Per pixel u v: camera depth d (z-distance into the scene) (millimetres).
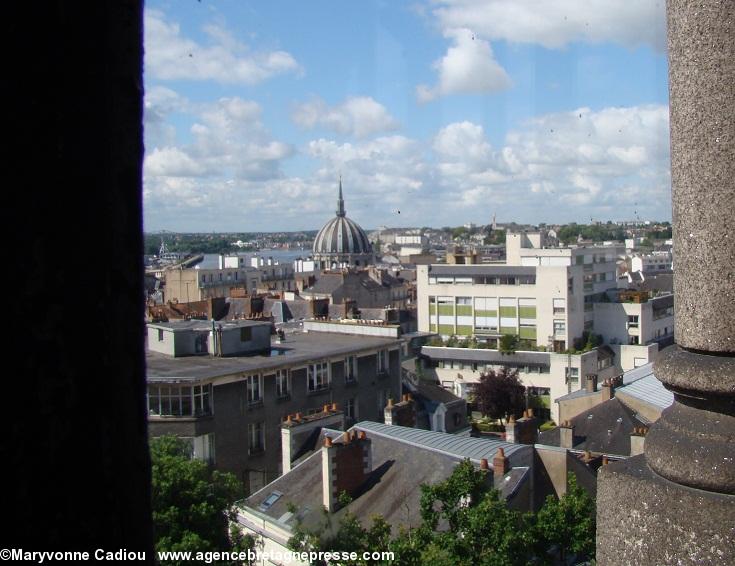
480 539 15734
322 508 23266
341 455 24328
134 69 2857
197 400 34438
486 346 88688
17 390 2430
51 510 2502
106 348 2688
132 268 2854
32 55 2451
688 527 5262
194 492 17672
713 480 5188
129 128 2830
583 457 30797
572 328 85875
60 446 2529
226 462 35656
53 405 2510
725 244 5281
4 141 2406
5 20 2398
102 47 2660
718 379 5285
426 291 98438
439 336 93125
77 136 2578
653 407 39969
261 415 37781
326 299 102312
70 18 2539
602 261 91312
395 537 21531
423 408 49031
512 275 90875
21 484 2436
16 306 2428
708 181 5328
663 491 5410
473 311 94500
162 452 19094
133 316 2861
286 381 39844
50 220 2504
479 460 24219
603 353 82938
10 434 2414
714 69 5273
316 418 32938
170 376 34781
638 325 83438
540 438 40688
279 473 38469
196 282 92938
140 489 2887
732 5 5207
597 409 40969
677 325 5719
